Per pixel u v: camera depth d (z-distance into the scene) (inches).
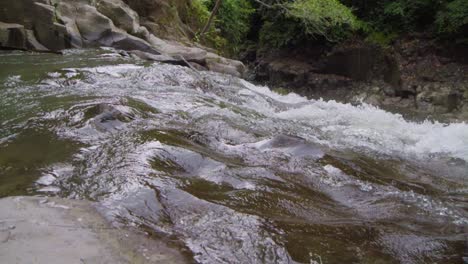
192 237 92.3
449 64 671.1
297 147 168.2
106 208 100.3
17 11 376.2
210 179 127.7
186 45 565.9
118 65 305.4
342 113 304.2
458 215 126.2
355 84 760.3
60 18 409.7
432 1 706.2
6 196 107.0
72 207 99.0
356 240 101.0
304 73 813.2
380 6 773.9
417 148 227.9
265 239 93.3
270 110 291.3
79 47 399.2
